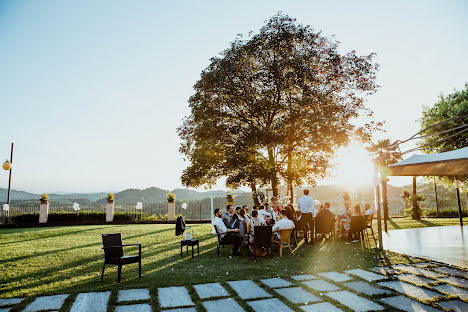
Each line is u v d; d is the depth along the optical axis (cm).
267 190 1739
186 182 1827
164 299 497
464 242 1013
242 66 1553
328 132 1420
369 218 1189
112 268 731
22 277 658
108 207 2452
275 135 1430
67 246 1107
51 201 2486
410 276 619
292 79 1469
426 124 1995
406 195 2492
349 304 470
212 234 1427
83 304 473
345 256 826
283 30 1504
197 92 1634
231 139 1616
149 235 1416
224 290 541
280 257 845
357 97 1666
